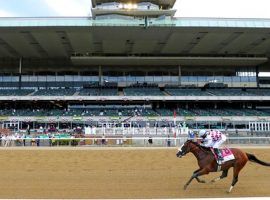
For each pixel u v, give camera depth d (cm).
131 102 5328
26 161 2188
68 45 5075
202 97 5147
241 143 3212
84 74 5794
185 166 2092
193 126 4703
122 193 1327
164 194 1306
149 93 5266
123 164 2134
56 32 4491
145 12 4372
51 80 5759
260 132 4025
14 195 1290
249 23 4422
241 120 4772
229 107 5559
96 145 3052
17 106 5344
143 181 1627
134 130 3731
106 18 4325
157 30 4444
